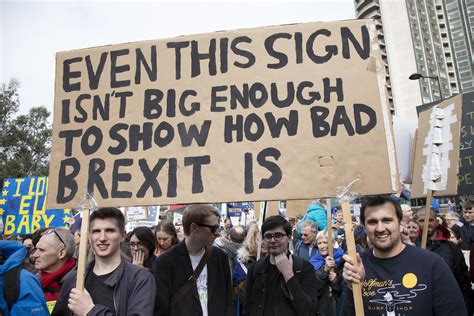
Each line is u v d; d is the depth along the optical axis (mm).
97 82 2727
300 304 2693
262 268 3039
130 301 2275
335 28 2512
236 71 2578
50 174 2639
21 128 24469
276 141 2436
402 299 2143
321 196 2316
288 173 2379
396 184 2271
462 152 4547
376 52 2432
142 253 3789
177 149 2531
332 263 3943
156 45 2709
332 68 2467
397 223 2283
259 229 3980
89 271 2430
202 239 2814
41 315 2262
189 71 2633
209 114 2549
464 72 74188
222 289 2818
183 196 2449
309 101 2451
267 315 2875
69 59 2801
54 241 3014
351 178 2307
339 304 4039
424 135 3465
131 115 2635
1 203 6332
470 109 4527
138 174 2535
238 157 2455
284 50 2547
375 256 2348
